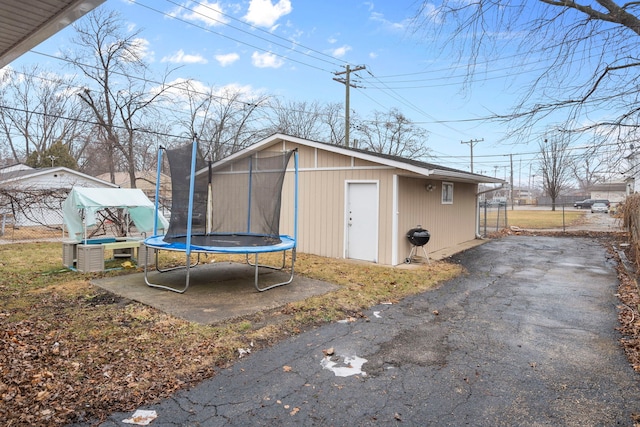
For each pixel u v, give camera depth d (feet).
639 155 14.99
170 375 10.60
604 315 16.76
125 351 12.03
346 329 14.80
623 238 46.06
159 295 18.72
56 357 11.44
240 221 25.68
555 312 17.24
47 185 59.57
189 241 19.35
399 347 13.06
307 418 8.73
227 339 13.17
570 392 10.02
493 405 9.37
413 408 9.21
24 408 8.73
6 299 17.78
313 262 28.73
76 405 8.98
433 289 21.61
